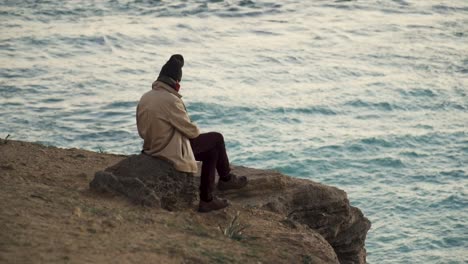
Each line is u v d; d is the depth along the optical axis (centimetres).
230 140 3625
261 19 6378
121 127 3703
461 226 2756
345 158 3459
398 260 2458
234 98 4272
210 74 4841
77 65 4975
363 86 4694
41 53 5238
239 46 5594
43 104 4075
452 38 5981
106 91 4412
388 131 3878
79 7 6675
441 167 3406
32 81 4534
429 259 2473
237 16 6438
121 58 5228
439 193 3081
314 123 3966
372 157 3491
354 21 6419
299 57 5338
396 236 2653
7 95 4225
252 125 3856
